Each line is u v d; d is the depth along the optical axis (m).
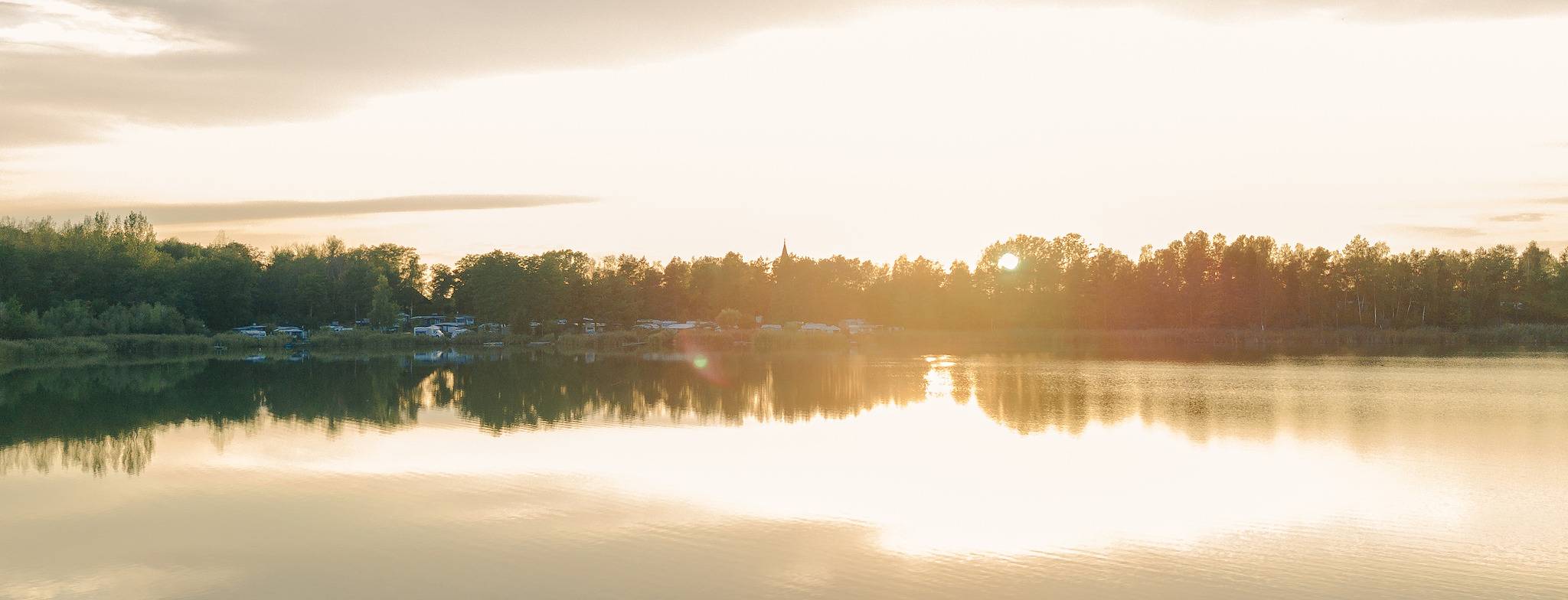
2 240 148.62
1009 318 188.00
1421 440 44.28
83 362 109.31
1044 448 42.53
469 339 152.75
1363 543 27.02
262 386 75.38
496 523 29.05
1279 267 184.62
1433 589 23.08
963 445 43.41
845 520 29.48
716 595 22.67
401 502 31.78
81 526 29.16
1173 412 55.00
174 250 199.00
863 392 67.81
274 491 33.53
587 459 39.69
